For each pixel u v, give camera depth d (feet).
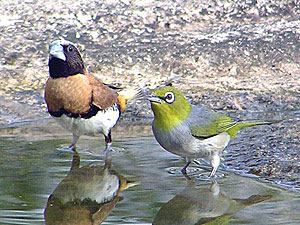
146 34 62.54
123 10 64.54
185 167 34.91
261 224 26.45
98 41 61.05
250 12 66.13
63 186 31.89
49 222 26.76
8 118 46.62
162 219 27.43
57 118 38.14
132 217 27.71
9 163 35.81
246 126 35.53
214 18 65.41
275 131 41.06
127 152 38.37
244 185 32.22
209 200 29.84
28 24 62.03
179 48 60.23
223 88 53.83
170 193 30.89
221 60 59.11
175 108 31.89
